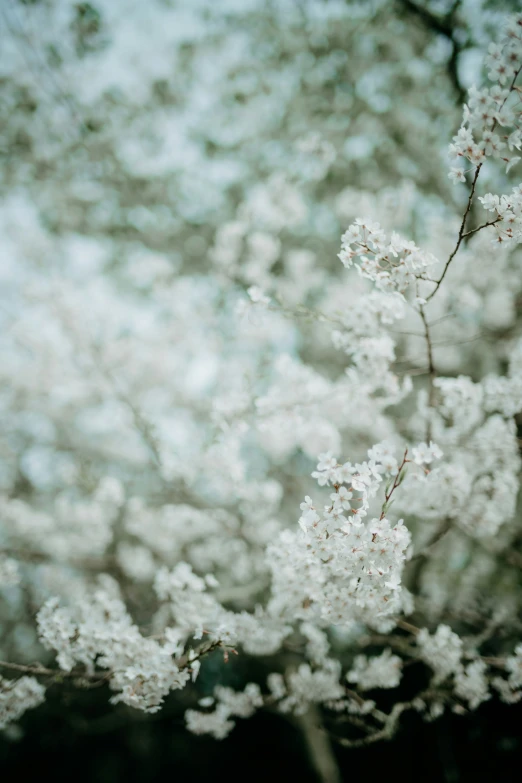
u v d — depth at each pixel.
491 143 1.52
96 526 3.84
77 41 4.05
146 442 3.62
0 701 2.09
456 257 3.33
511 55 1.42
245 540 3.79
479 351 4.07
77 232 4.94
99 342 4.00
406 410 4.11
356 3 4.27
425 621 3.52
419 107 4.57
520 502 3.50
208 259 4.89
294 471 4.45
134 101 4.57
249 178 5.01
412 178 4.52
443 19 3.91
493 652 3.58
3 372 4.24
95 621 2.22
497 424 2.60
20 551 3.60
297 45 4.60
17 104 4.23
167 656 1.95
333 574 1.99
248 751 5.49
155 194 4.85
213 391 4.39
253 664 4.59
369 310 2.27
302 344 4.62
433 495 2.39
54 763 5.50
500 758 3.84
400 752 4.49
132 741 5.39
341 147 4.77
